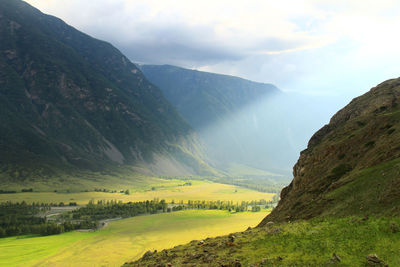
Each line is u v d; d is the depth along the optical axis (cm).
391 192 4906
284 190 12575
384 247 3325
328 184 8512
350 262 3195
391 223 3750
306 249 3772
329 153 10388
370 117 11444
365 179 6475
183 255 5134
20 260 18400
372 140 9062
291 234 4519
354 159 9000
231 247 4716
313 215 6619
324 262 3319
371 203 5112
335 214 5634
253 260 3847
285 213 8750
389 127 8981
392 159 6781
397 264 2959
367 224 4056
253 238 4969
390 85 14275
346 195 6338
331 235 4028
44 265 17562
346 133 11169
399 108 10688
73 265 17450
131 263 5962
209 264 4097
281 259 3647
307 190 9144
